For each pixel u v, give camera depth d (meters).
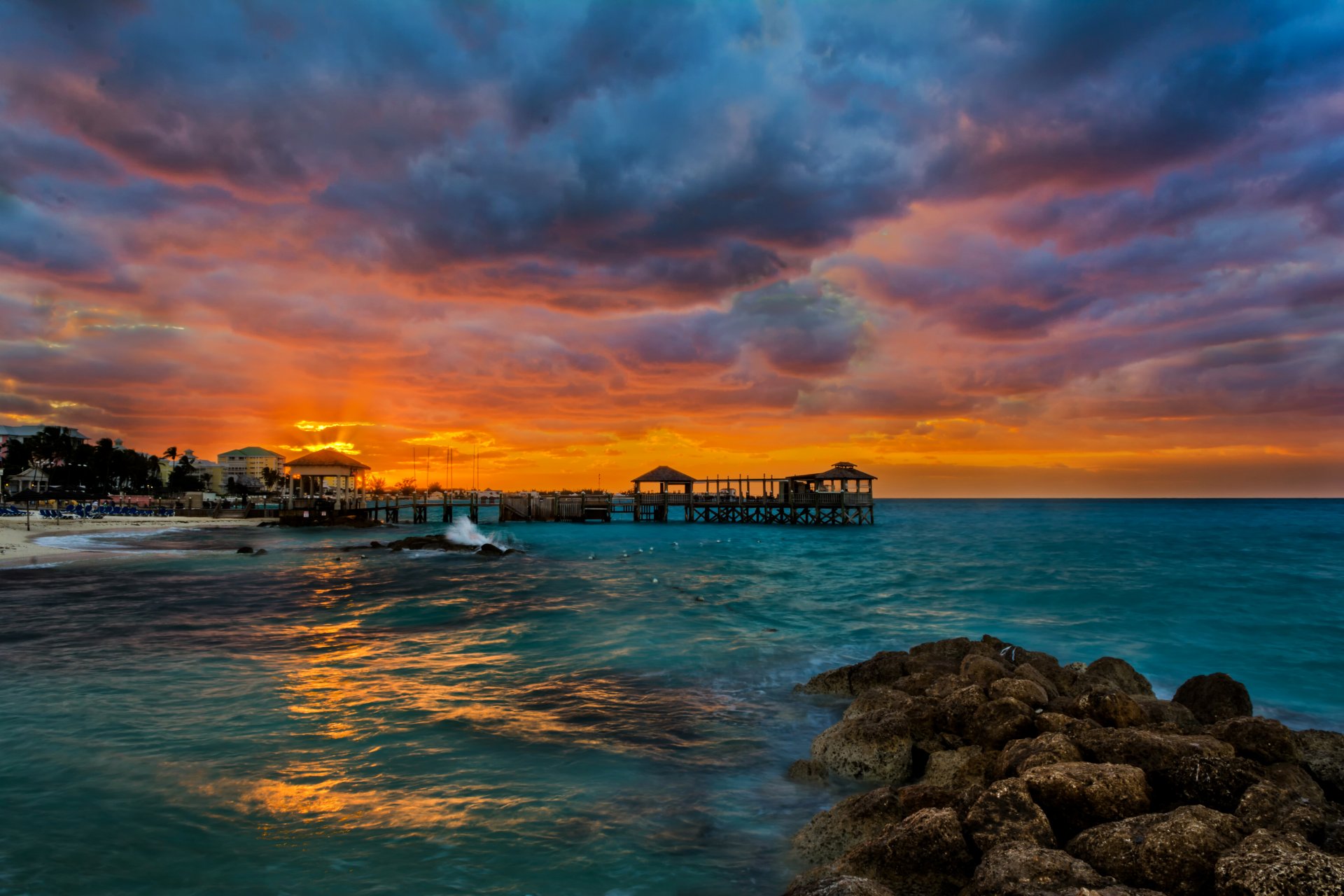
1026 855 5.64
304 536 58.00
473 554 41.84
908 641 17.61
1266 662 16.20
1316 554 42.09
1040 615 21.72
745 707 11.82
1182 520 98.69
